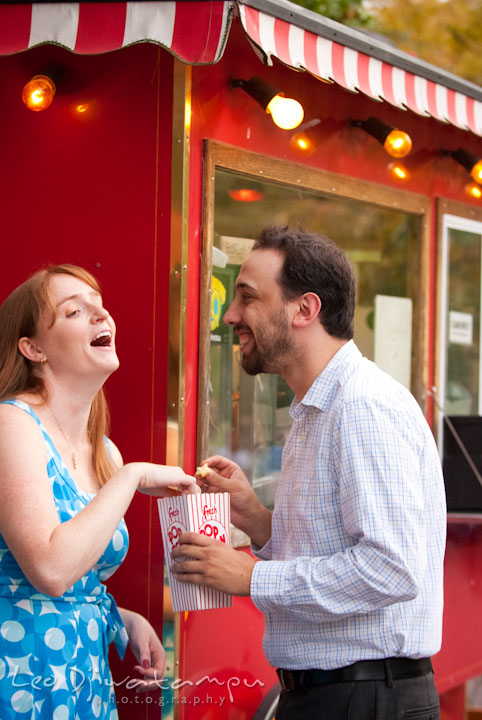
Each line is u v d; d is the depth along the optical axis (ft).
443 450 12.60
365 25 34.63
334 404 6.30
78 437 7.02
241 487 7.54
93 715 6.51
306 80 10.34
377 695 6.10
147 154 8.75
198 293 9.00
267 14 8.18
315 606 5.98
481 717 13.62
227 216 9.59
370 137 11.35
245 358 6.95
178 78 8.61
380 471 5.92
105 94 8.92
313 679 6.26
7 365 6.79
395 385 6.33
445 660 11.84
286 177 10.07
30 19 7.98
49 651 6.28
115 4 7.84
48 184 9.12
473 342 13.44
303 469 6.46
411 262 12.30
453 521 11.57
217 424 9.52
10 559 6.31
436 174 12.53
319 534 6.26
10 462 6.03
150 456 8.68
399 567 5.82
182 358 8.63
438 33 35.27
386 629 6.13
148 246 8.73
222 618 9.21
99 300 6.98
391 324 12.03
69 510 6.46
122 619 7.59
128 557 8.75
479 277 13.52
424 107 10.00
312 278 6.62
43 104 8.76
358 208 11.39
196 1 7.70
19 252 9.21
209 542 6.33
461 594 12.16
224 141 9.32
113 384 8.84
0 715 6.13
